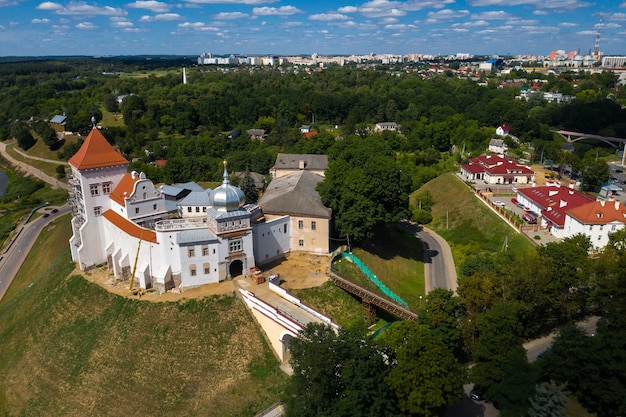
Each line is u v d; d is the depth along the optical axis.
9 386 88.94
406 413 63.62
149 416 75.69
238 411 73.94
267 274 98.12
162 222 94.44
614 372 62.28
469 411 68.81
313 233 106.75
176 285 94.69
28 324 101.06
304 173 130.62
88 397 80.56
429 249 133.75
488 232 136.62
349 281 89.88
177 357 82.19
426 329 65.31
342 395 60.19
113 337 87.75
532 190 148.75
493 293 76.81
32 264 142.88
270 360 80.94
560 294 83.12
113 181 110.19
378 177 113.88
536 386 62.59
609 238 107.19
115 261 102.94
